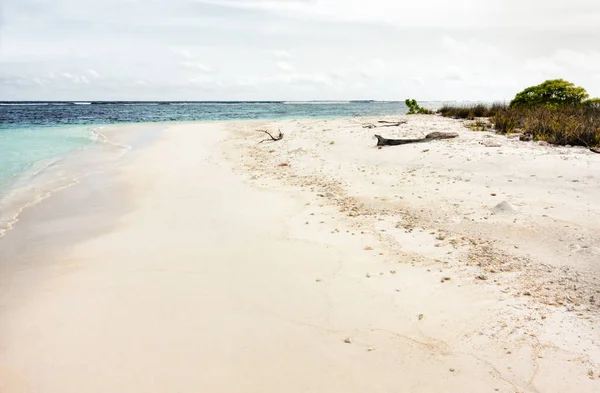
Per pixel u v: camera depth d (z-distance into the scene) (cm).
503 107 2450
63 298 561
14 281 620
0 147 2053
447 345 433
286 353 433
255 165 1462
